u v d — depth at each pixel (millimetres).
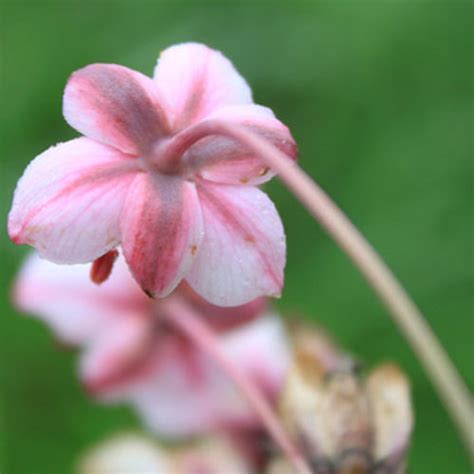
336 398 304
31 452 473
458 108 551
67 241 284
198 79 292
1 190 521
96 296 350
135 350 350
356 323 492
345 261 503
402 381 303
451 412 275
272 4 574
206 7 575
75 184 285
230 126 284
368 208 533
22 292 351
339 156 550
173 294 335
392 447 302
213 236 288
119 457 345
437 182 534
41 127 553
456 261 515
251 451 339
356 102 559
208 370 348
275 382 342
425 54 563
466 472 463
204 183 289
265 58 563
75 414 470
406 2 564
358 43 564
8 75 562
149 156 288
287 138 286
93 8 584
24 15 585
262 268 288
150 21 575
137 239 285
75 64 567
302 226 519
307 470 300
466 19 565
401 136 548
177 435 351
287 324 344
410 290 512
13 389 482
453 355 493
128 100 289
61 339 353
